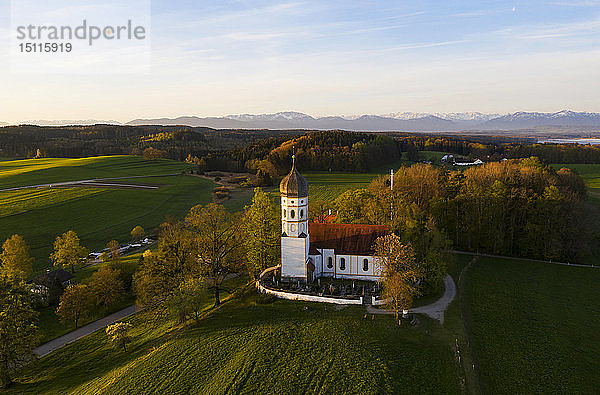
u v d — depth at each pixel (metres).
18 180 176.12
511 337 54.72
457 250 95.25
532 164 118.50
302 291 64.00
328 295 61.88
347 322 54.25
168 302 57.62
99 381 47.81
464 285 71.69
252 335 51.75
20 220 122.00
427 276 65.75
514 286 72.69
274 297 63.91
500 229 91.81
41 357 57.91
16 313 53.06
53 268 91.94
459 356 48.09
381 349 47.69
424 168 120.62
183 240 68.25
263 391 41.06
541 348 52.31
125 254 102.88
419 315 58.16
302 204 66.75
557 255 86.69
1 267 78.44
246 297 66.12
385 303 59.75
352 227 71.31
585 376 47.25
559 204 89.56
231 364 45.94
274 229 74.81
